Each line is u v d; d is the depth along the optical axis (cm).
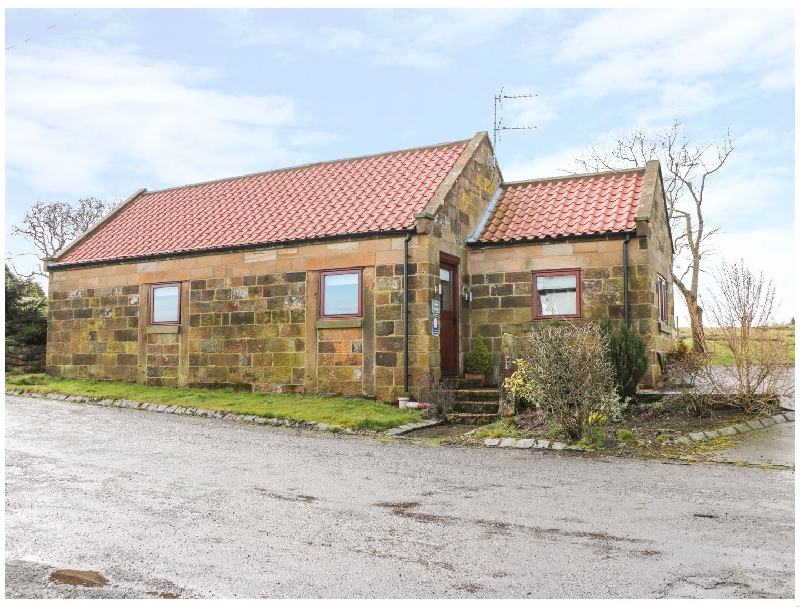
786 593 548
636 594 547
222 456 1123
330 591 558
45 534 707
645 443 1191
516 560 629
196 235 1995
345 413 1473
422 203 1705
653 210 1703
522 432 1284
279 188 2141
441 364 1681
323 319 1714
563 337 1281
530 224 1788
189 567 614
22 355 2273
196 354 1895
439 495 870
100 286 2089
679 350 1891
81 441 1245
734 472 1002
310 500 845
